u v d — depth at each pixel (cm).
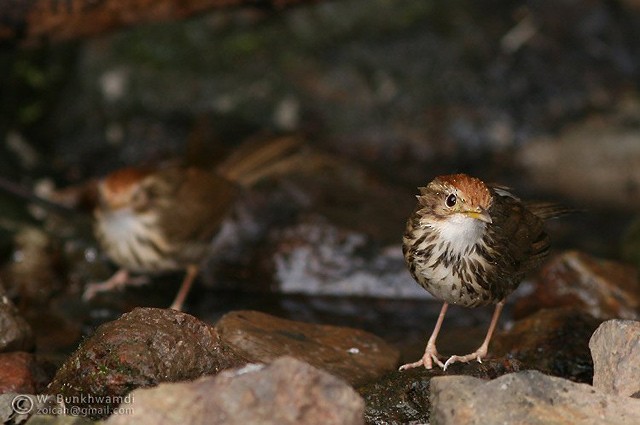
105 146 1728
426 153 1739
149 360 786
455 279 896
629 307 1164
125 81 1770
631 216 1573
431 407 761
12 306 972
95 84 1773
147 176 1293
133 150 1720
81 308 1251
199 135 1491
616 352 827
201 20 1809
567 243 1455
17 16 1242
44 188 1577
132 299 1300
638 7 1875
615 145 1717
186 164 1434
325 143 1738
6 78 1730
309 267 1338
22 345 968
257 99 1772
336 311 1267
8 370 899
